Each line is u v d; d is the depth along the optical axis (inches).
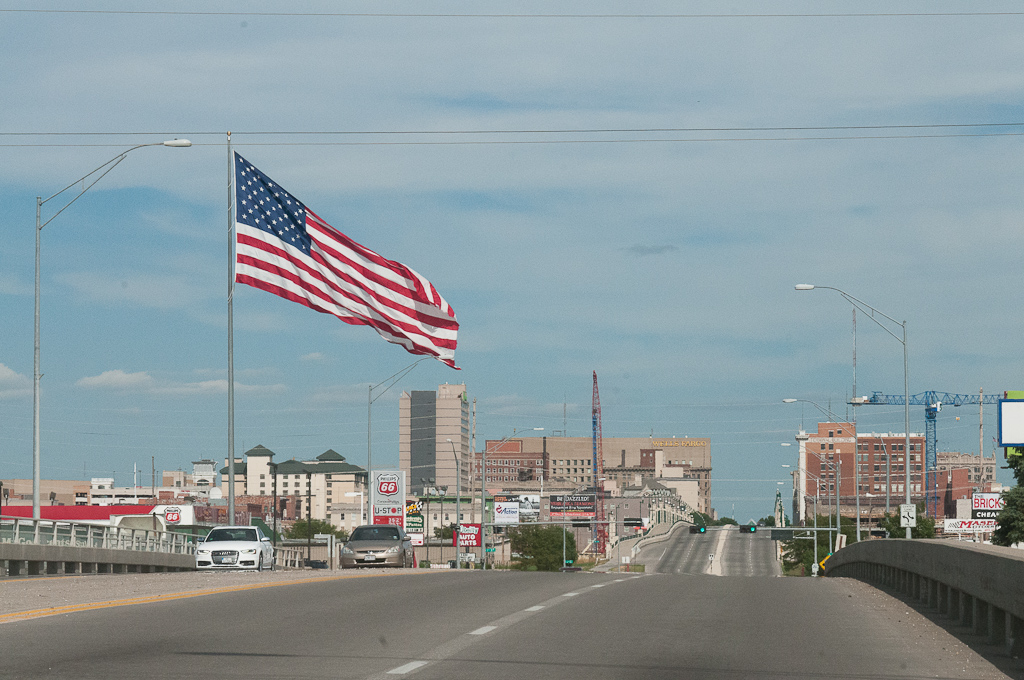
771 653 764.0
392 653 729.0
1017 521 3831.2
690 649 775.7
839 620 1008.2
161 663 668.1
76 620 908.6
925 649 805.9
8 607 1030.4
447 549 7377.0
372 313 2230.6
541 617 976.9
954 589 1007.6
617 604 1123.3
